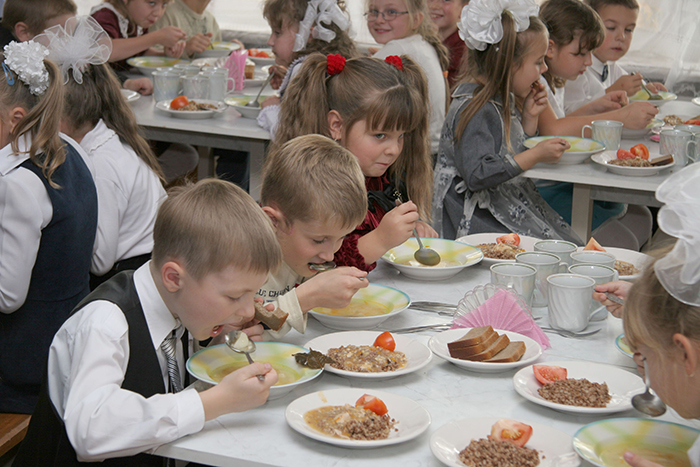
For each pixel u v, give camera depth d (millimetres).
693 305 872
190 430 1021
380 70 1813
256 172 3094
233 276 1094
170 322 1209
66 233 1757
